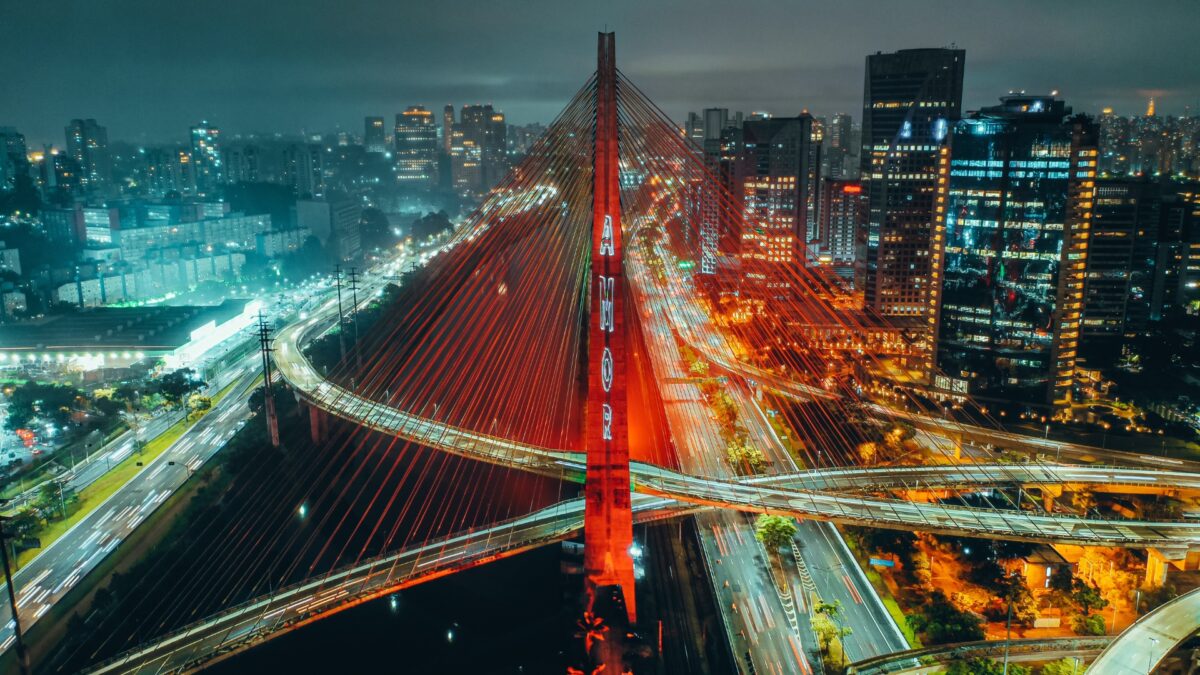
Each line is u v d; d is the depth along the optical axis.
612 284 119.19
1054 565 138.12
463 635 132.12
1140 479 161.25
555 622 132.75
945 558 146.88
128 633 121.25
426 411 189.62
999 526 136.25
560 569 144.75
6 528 135.50
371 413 176.25
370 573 125.94
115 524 145.75
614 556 120.75
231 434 186.00
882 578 141.12
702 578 142.62
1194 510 158.75
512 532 136.50
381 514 158.75
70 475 164.88
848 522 136.25
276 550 146.62
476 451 156.88
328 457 177.62
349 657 126.94
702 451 184.25
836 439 194.62
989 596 133.62
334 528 154.62
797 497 145.00
